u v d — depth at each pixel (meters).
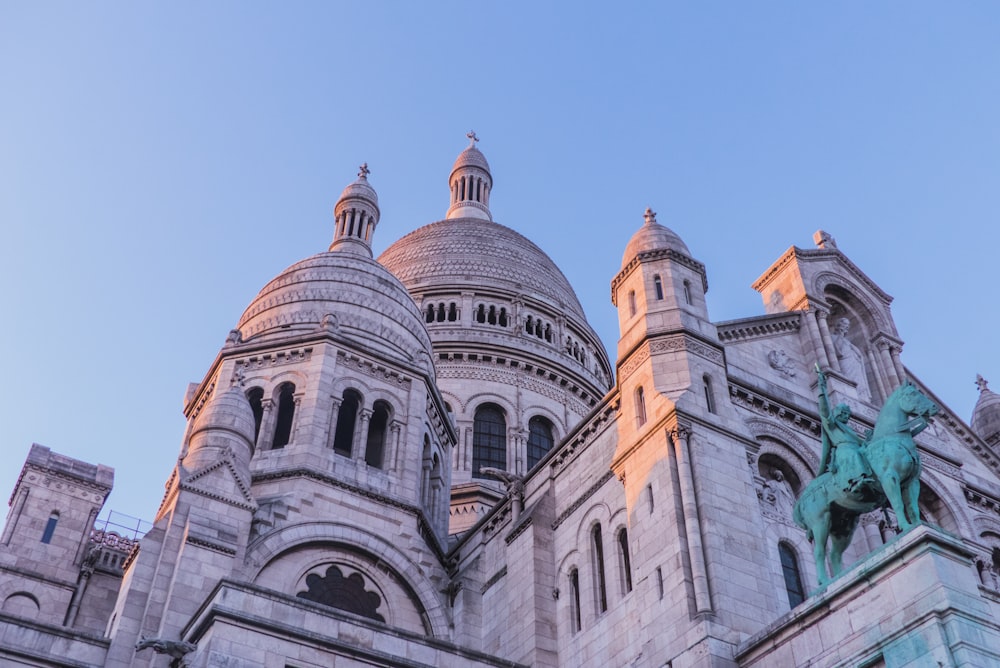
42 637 32.72
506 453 65.31
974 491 42.53
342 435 48.47
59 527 50.50
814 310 43.97
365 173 65.19
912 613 24.78
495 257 78.12
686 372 36.12
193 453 40.31
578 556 38.19
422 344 53.06
